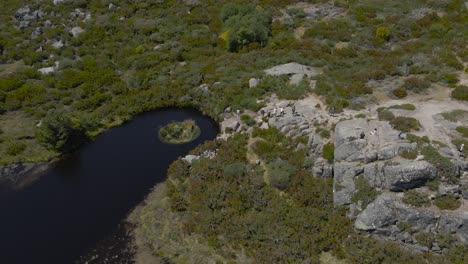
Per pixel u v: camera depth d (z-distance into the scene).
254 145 36.19
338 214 30.19
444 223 27.03
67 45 56.97
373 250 27.47
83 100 46.41
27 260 29.33
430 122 32.66
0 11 64.38
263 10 59.75
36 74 50.94
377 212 28.20
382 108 35.28
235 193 32.38
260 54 50.56
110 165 38.00
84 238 30.84
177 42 55.91
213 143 37.94
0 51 56.72
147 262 28.75
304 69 44.78
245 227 29.97
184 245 29.67
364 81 41.12
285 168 33.31
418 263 26.33
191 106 45.75
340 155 31.44
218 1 64.25
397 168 28.45
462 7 55.19
